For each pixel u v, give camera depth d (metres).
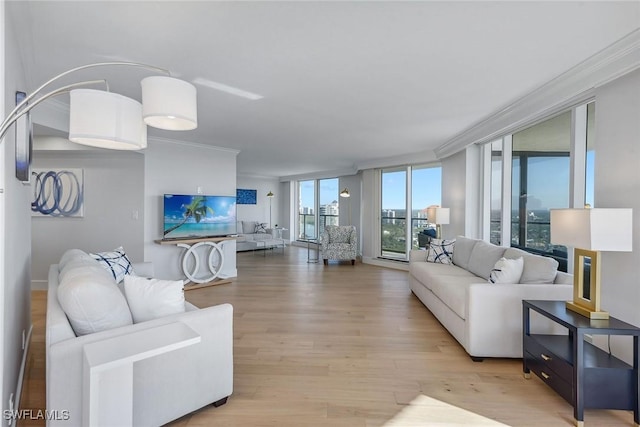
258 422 1.91
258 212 10.75
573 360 1.93
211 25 1.95
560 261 3.44
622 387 1.89
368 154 6.53
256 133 4.70
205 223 5.36
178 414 1.86
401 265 6.82
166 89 1.48
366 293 4.86
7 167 1.56
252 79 2.75
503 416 1.99
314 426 1.89
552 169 3.52
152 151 5.00
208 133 4.71
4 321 1.51
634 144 2.27
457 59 2.40
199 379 1.95
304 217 10.80
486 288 2.70
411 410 2.04
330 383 2.34
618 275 2.37
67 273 1.96
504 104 3.44
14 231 1.89
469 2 1.74
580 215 2.10
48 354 1.53
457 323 3.01
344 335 3.23
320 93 3.07
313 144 5.51
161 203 5.08
